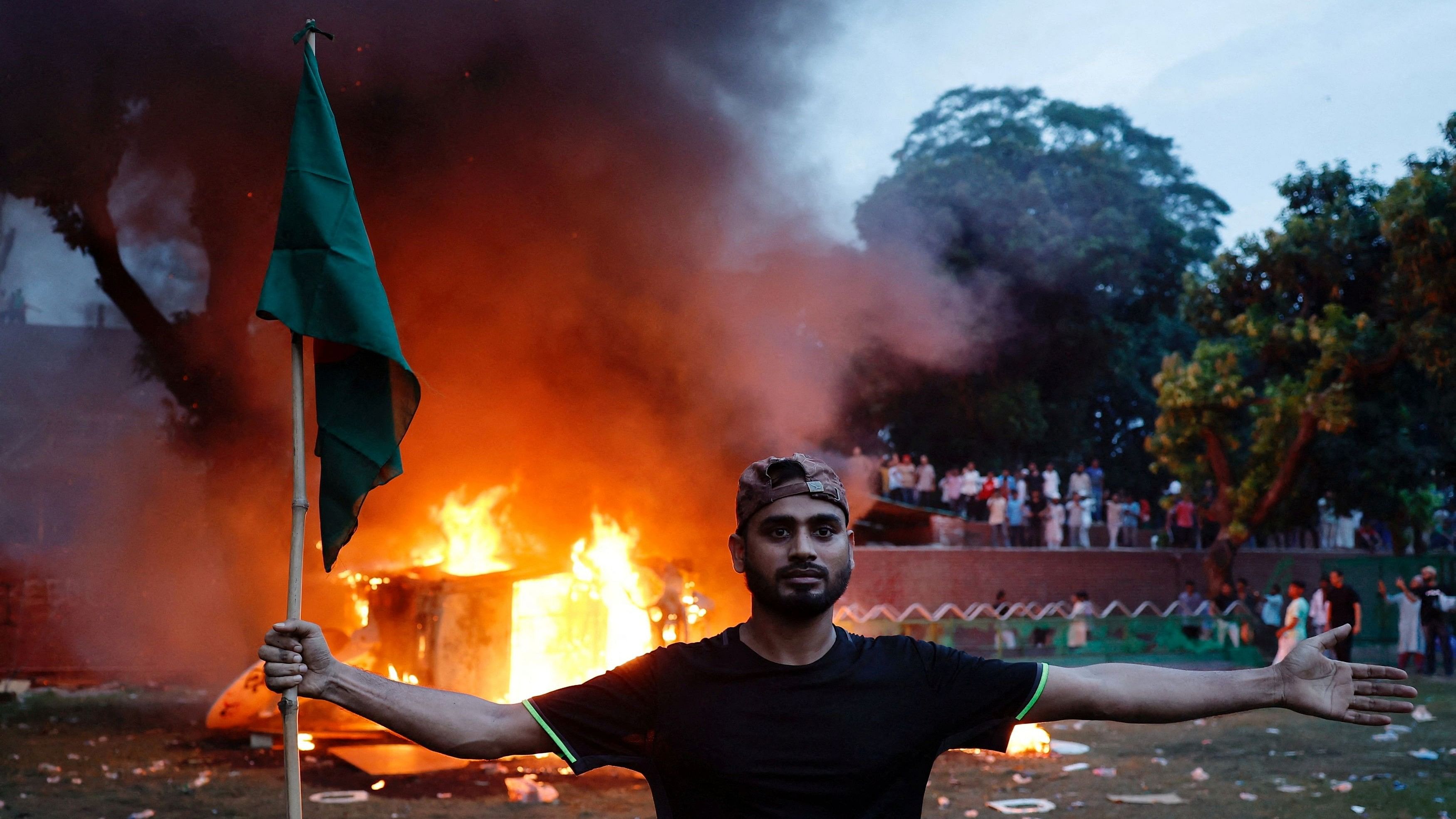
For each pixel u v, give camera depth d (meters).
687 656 2.28
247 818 7.70
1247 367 29.11
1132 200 32.81
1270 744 11.10
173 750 10.62
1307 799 8.28
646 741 2.26
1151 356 35.81
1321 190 23.17
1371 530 29.06
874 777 2.13
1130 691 2.26
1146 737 11.55
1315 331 21.50
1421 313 20.95
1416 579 19.42
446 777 9.20
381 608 11.81
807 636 2.24
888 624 17.39
